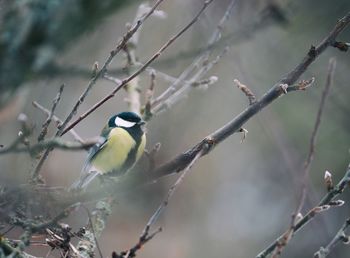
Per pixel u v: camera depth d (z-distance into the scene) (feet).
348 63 53.67
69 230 21.11
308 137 56.59
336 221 61.41
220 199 65.31
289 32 51.13
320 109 15.61
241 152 64.64
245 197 67.67
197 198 62.49
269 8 31.07
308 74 50.44
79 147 16.65
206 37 36.47
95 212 24.29
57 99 20.90
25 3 23.16
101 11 23.62
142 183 19.31
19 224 19.25
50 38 23.06
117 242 57.82
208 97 55.52
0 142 32.14
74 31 23.48
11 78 22.65
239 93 56.49
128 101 31.86
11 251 19.13
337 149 56.80
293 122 56.39
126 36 21.77
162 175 19.40
